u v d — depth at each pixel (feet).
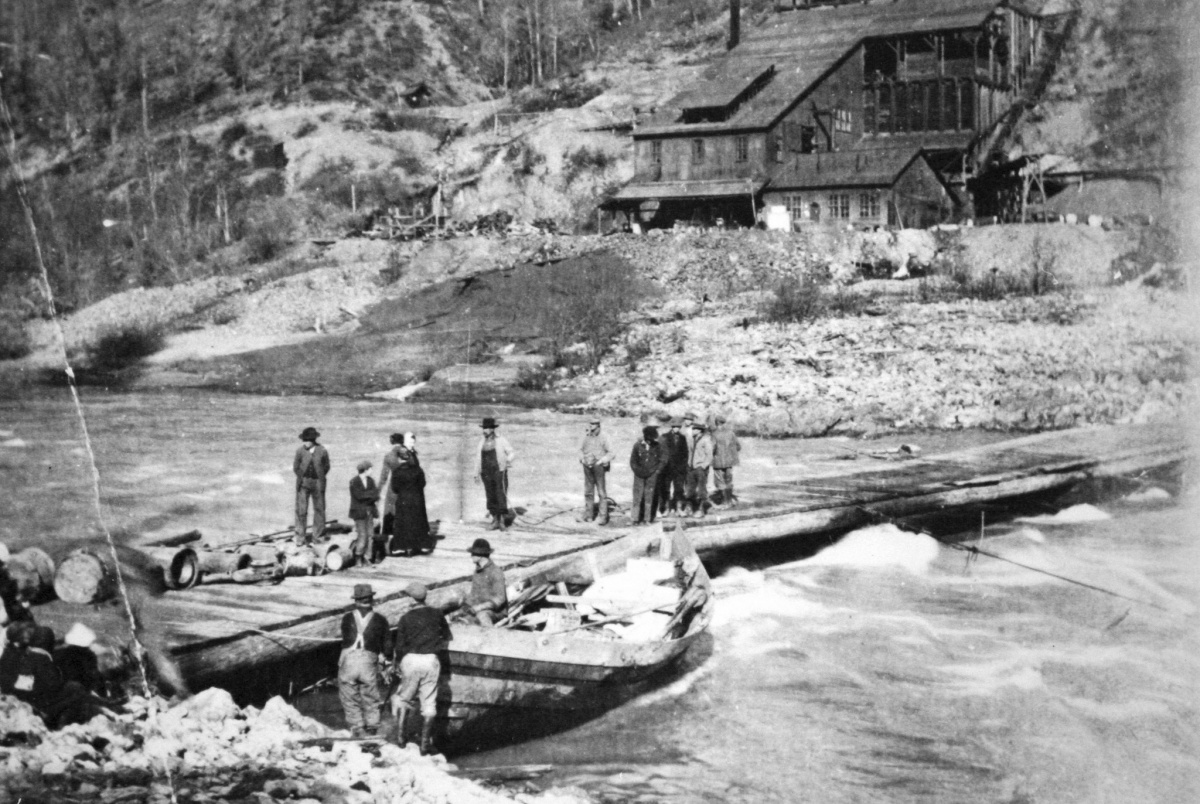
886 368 160.56
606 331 195.83
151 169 362.12
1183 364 152.25
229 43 448.65
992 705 60.34
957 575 84.79
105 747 43.65
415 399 179.22
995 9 268.00
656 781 50.88
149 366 217.15
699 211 260.42
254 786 42.22
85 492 105.70
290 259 286.25
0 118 385.50
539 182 316.19
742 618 73.87
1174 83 242.37
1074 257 201.98
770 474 110.93
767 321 189.47
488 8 495.41
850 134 277.64
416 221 306.14
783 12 323.98
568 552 71.31
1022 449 118.01
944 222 246.06
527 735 54.44
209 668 50.85
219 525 91.50
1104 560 88.94
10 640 45.75
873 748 54.80
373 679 48.83
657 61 408.46
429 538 71.56
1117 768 52.95
